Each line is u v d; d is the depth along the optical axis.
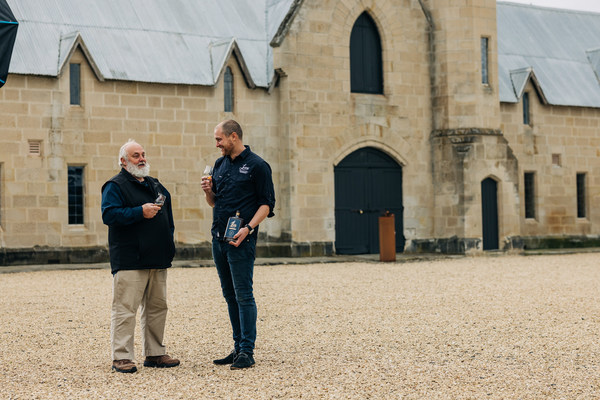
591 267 20.72
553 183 29.67
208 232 23.22
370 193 25.45
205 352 9.42
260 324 11.37
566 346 9.50
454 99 25.86
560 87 30.19
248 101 23.86
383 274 18.80
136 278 8.37
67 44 21.36
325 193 24.41
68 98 21.33
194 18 24.83
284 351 9.30
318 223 24.27
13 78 20.66
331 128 24.55
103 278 17.75
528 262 22.52
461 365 8.43
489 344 9.66
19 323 11.62
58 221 21.17
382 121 25.52
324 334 10.48
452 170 25.78
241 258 8.44
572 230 30.08
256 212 8.53
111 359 9.00
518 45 31.08
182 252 22.72
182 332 10.82
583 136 30.48
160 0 24.72
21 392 7.37
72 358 9.09
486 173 25.69
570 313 12.24
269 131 24.19
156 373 8.23
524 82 28.59
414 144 26.08
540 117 29.41
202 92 23.14
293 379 7.81
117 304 8.37
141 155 8.54
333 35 24.62
